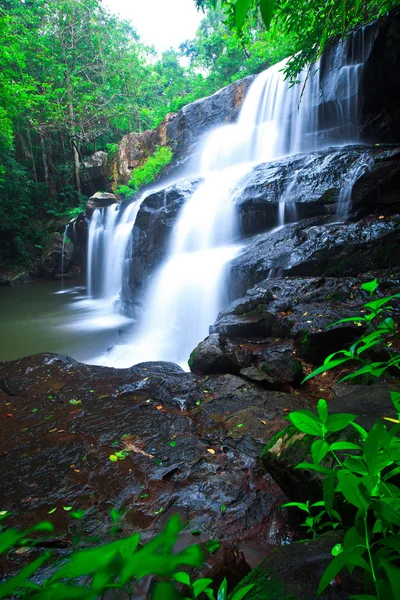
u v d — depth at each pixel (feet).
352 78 33.96
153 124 105.70
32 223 89.20
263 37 70.64
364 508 2.27
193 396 13.99
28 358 18.56
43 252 81.15
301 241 23.73
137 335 35.17
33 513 8.26
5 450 10.88
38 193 94.07
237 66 82.58
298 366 14.92
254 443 10.63
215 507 8.29
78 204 95.04
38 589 1.35
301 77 41.06
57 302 58.39
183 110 69.21
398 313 15.84
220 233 33.24
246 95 54.54
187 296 29.81
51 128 89.35
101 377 16.21
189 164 60.18
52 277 78.74
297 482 6.46
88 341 36.91
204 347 17.12
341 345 15.92
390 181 23.56
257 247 25.96
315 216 26.94
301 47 23.72
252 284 24.09
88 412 13.08
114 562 1.40
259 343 17.90
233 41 74.95
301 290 19.74
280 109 44.78
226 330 19.01
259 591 3.79
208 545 6.31
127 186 75.05
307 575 3.85
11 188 82.23
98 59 97.91
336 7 15.16
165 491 8.87
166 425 12.00
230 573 5.88
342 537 4.46
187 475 9.46
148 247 41.11
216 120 64.44
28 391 15.10
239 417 12.05
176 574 2.28
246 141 49.98
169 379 15.46
